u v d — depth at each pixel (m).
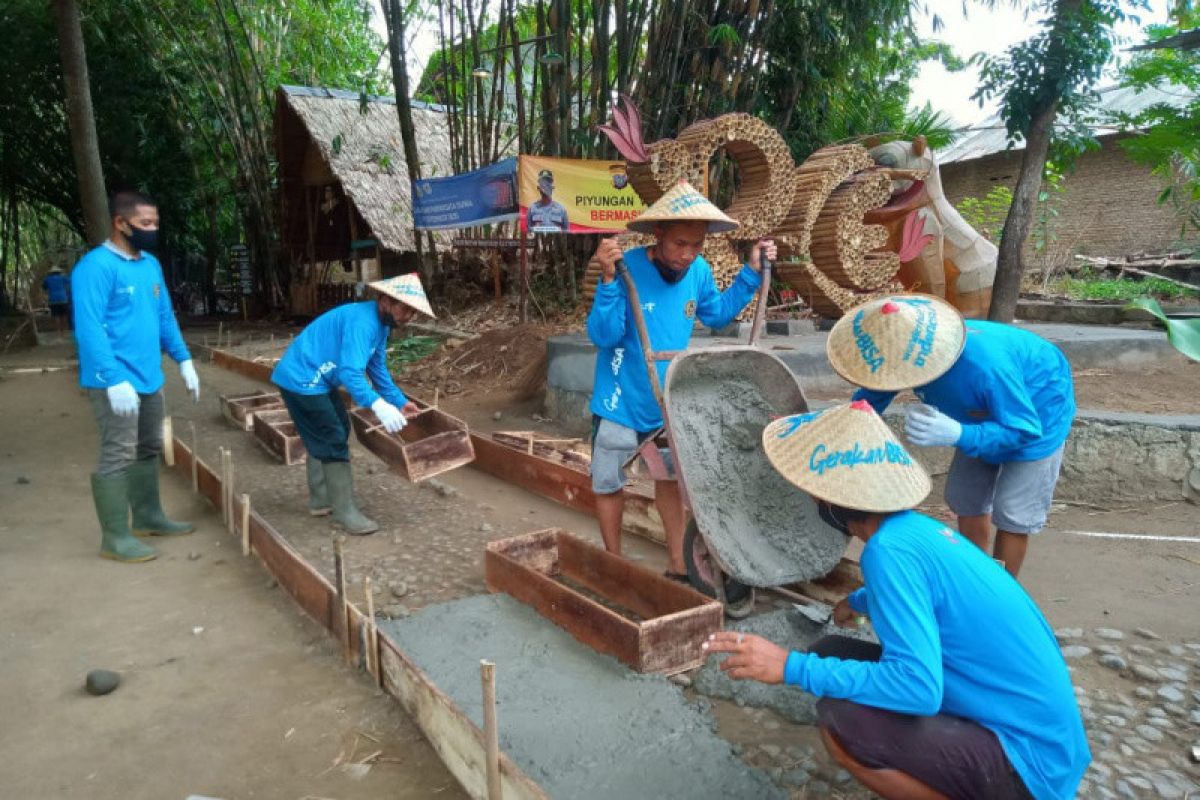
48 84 17.19
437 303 13.62
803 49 10.51
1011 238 7.08
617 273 3.70
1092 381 6.69
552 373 7.71
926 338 2.88
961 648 2.00
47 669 3.38
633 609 3.80
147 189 18.52
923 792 2.04
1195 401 6.16
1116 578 4.13
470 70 13.32
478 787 2.50
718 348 3.68
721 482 3.56
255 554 4.52
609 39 10.16
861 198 7.52
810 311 8.68
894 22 11.07
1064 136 7.12
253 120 17.80
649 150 6.61
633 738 2.80
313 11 20.17
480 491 5.91
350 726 2.94
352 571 4.39
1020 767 1.95
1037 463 3.40
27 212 26.16
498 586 4.02
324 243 19.22
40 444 7.44
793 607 3.73
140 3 16.55
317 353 4.85
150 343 4.64
